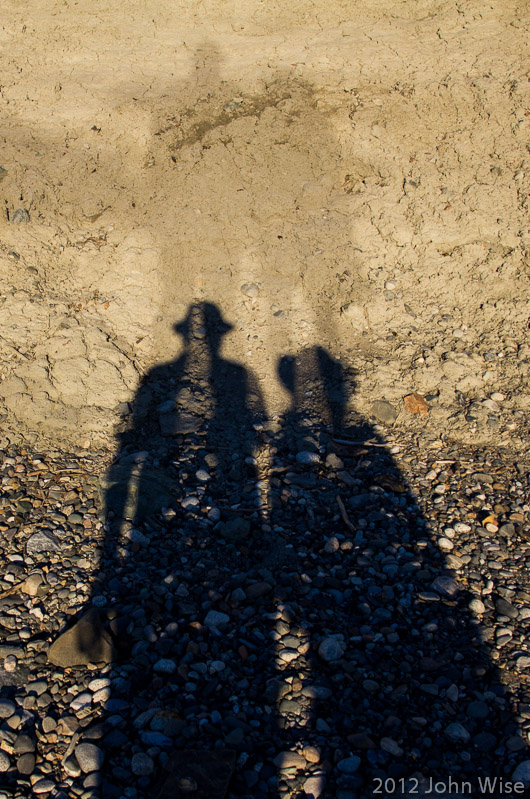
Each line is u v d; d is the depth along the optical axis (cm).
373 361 328
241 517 260
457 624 222
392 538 253
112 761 185
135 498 262
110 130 413
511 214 358
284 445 296
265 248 365
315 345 337
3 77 434
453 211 364
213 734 189
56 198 375
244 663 210
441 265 354
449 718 195
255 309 351
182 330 343
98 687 202
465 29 443
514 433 294
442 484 275
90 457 288
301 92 425
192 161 397
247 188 385
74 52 450
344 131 405
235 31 459
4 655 212
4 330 319
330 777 181
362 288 354
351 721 194
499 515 262
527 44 425
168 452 290
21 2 461
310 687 201
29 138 406
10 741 190
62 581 235
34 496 267
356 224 371
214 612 222
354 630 220
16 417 297
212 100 425
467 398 311
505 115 394
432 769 183
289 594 231
